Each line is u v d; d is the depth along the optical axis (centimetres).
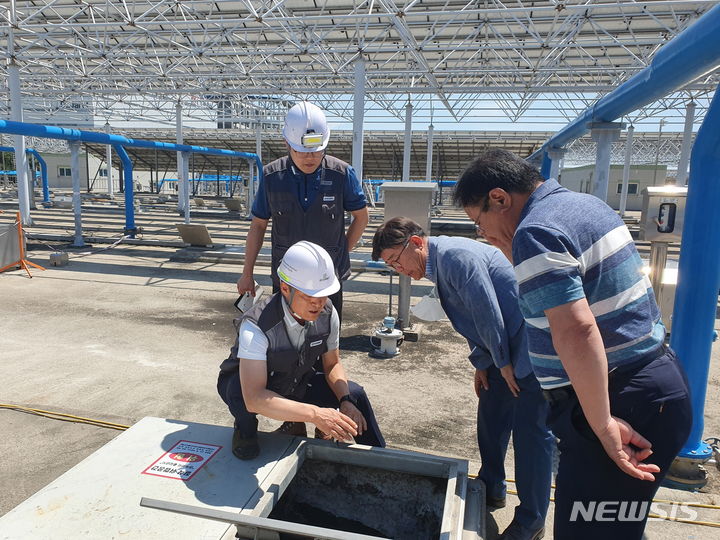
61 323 618
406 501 222
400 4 1283
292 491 234
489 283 216
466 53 1644
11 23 1255
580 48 1391
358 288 873
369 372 487
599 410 139
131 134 3444
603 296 148
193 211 2383
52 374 457
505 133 2936
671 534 244
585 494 159
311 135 294
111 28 1555
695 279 288
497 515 261
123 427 359
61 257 977
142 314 673
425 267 231
